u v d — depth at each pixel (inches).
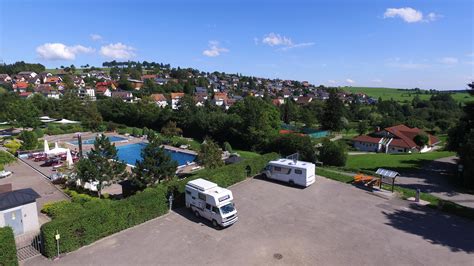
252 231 840.9
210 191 894.4
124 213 836.6
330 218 929.5
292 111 4891.7
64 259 693.3
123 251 729.6
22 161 1825.8
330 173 1396.4
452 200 1179.9
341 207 1016.9
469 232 848.3
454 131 1616.6
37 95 3922.2
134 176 1104.2
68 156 1642.5
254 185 1235.9
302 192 1157.7
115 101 4042.8
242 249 746.2
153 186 1043.9
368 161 2046.0
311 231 844.0
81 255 710.5
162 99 6082.7
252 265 680.4
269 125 2586.1
